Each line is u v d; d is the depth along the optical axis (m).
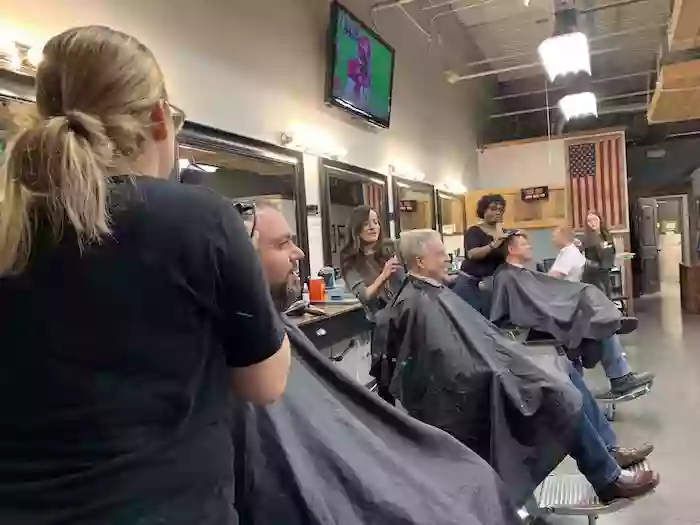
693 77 5.53
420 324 2.05
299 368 1.23
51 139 0.66
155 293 0.66
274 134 3.84
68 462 0.63
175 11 3.02
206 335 0.70
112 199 0.67
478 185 8.71
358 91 4.84
